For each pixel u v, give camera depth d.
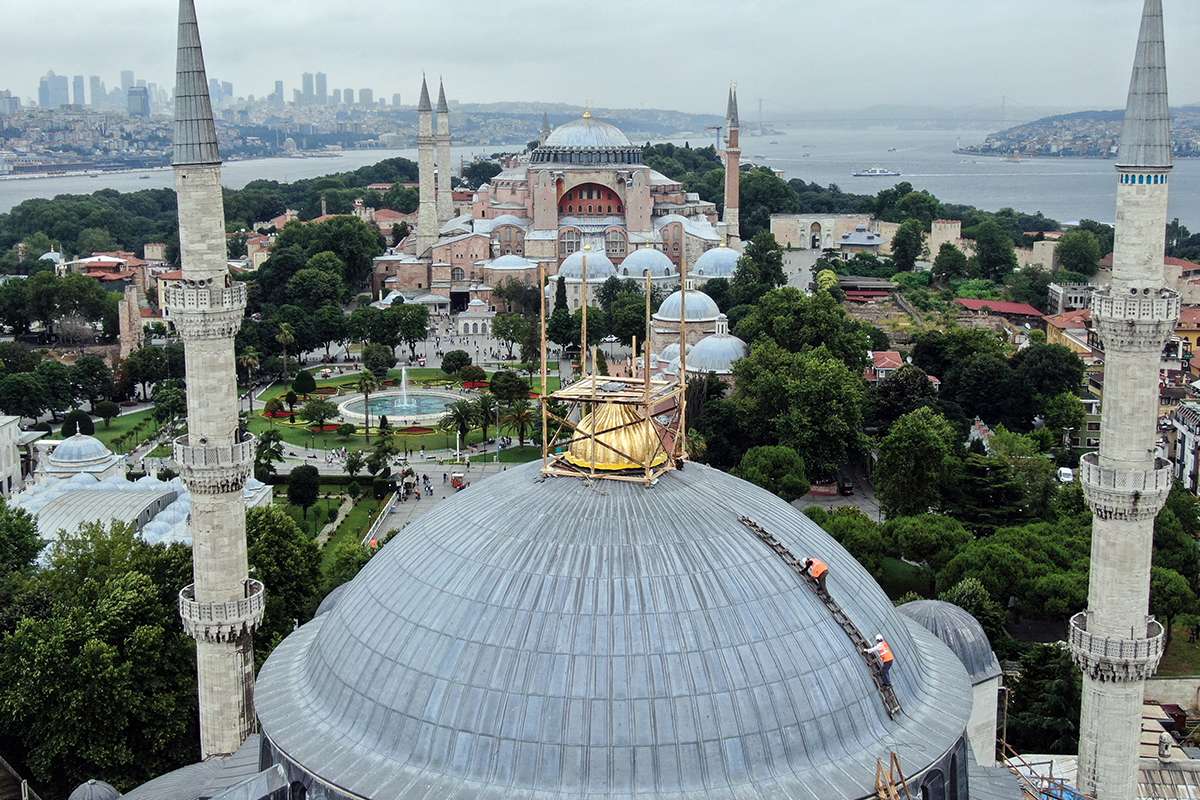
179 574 117.38
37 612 115.69
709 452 199.38
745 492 69.94
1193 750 107.62
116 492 159.62
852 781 56.84
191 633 98.88
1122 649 92.75
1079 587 129.38
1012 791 67.88
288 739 60.69
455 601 61.03
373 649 61.84
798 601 61.94
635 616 58.75
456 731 57.00
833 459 197.12
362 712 60.12
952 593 128.62
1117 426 92.88
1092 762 95.75
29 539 133.62
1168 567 144.12
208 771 77.75
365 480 199.25
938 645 73.19
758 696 57.69
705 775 55.62
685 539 62.75
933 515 154.25
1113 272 93.94
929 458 168.88
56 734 101.75
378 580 66.06
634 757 55.41
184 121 96.62
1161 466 94.06
